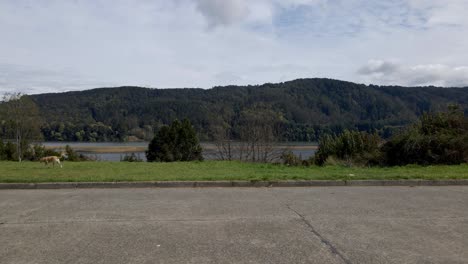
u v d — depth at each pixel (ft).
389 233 18.69
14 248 16.51
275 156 85.30
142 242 17.31
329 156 60.75
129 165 51.85
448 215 22.43
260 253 15.79
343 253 15.80
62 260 15.02
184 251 16.06
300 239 17.72
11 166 50.42
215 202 26.40
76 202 26.55
